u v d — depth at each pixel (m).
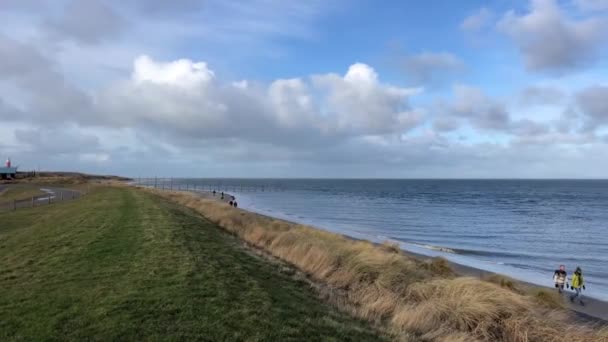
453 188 177.62
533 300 11.25
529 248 33.06
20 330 5.80
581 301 16.20
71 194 51.44
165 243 12.45
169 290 7.64
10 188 68.62
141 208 24.42
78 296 7.29
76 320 6.16
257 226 23.09
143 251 11.28
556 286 17.81
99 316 6.29
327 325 7.08
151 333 5.75
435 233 40.88
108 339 5.51
